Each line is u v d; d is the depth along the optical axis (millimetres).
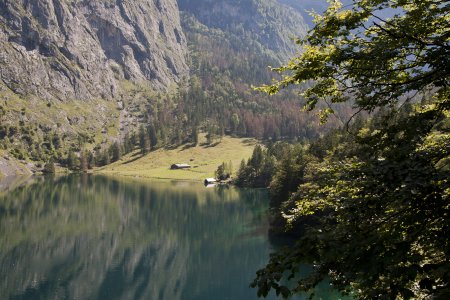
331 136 83875
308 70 11945
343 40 12031
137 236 97438
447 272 7348
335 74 11797
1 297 58781
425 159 9102
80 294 60938
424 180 8219
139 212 127500
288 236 84062
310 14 12539
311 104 13391
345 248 8023
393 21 11734
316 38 12078
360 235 8609
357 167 10406
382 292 8164
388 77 11531
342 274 8344
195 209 130500
